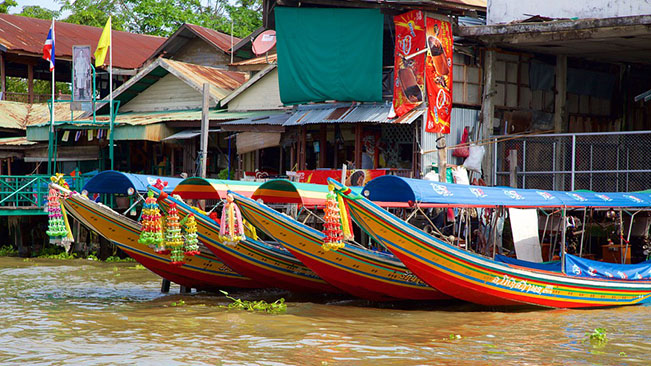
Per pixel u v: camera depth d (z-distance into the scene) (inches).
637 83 983.6
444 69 766.5
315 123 813.9
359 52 800.9
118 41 1472.7
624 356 421.4
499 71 834.8
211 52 1227.9
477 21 922.7
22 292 663.1
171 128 1010.1
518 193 552.4
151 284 721.6
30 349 432.8
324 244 508.4
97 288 691.4
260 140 901.2
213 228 577.0
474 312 555.8
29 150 1139.9
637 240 710.5
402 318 530.0
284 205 744.3
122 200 893.2
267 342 451.5
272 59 1101.1
